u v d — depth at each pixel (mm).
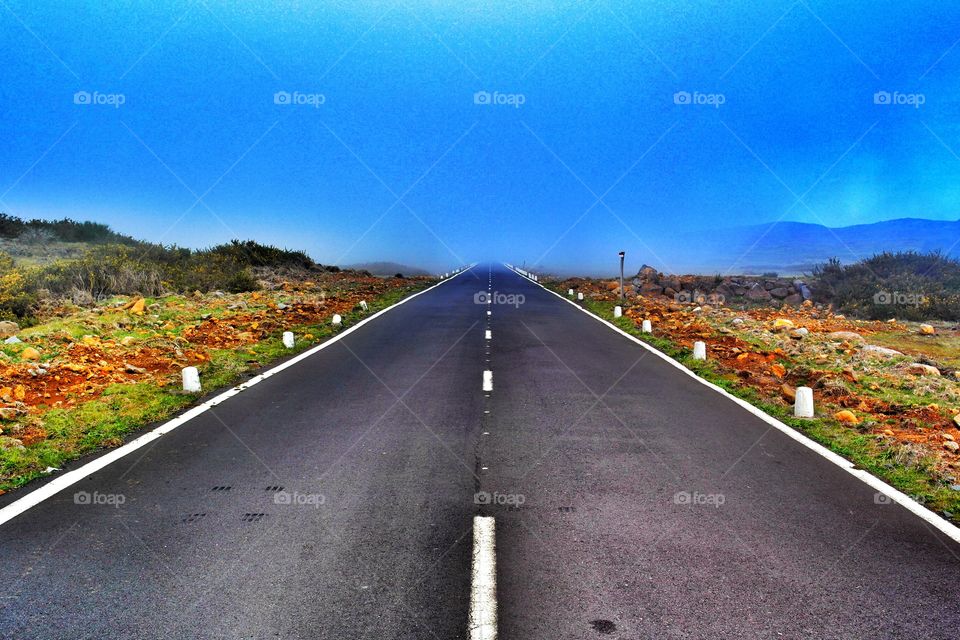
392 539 4793
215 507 5426
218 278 27250
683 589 4090
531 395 9930
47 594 4035
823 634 3619
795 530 5035
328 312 21844
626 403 9438
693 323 19141
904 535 4973
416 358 13391
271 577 4219
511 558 4496
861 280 30375
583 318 21891
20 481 6074
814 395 10328
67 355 11414
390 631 3590
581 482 6066
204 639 3533
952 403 10078
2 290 17141
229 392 10008
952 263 30359
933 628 3701
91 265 22031
